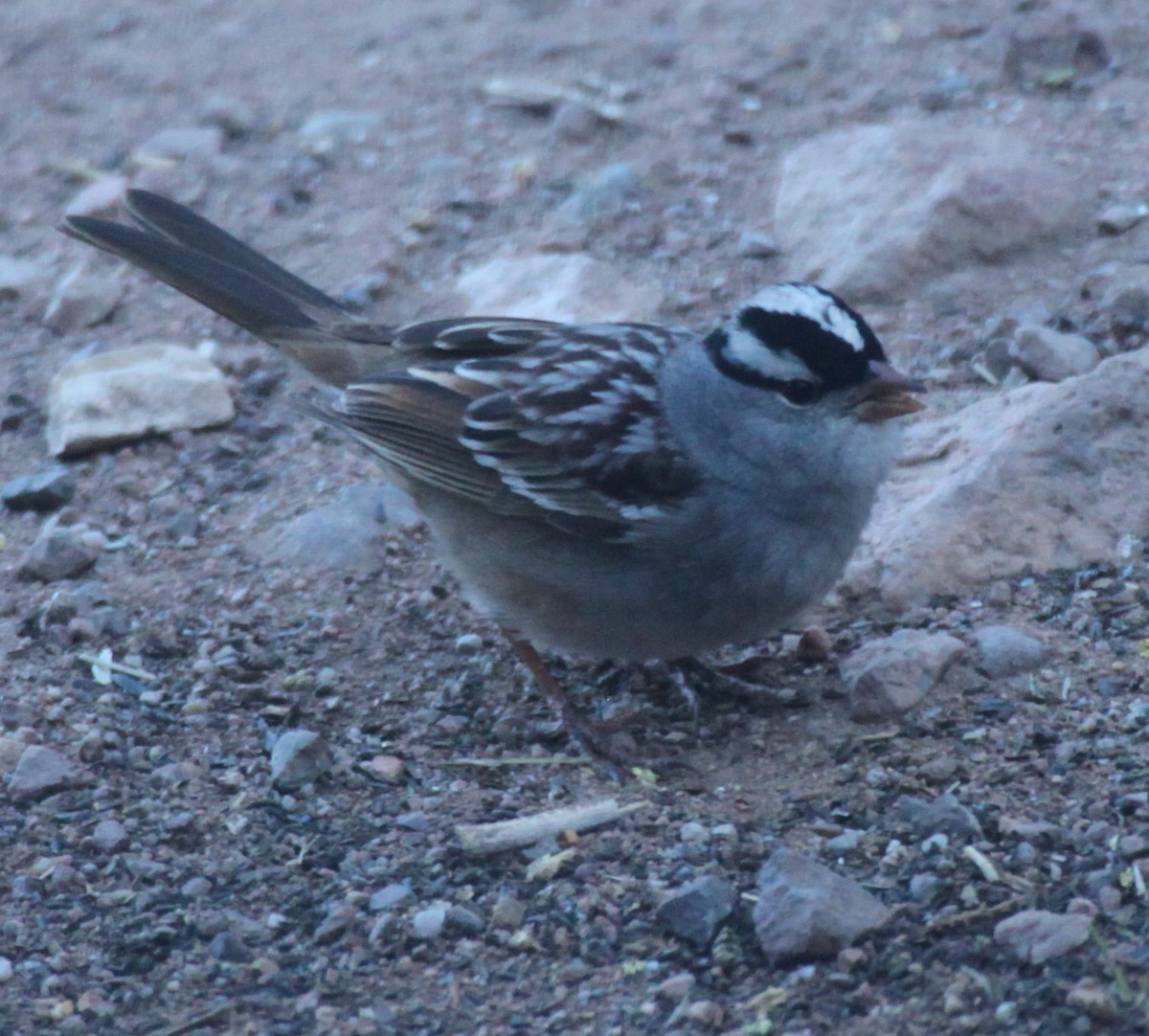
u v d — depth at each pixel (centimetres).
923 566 1023
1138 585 998
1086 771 874
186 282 1081
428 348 1025
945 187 1289
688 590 916
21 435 1261
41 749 945
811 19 1683
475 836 873
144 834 899
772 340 888
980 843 832
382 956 812
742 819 880
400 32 1791
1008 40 1524
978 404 1116
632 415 916
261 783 935
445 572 1104
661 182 1446
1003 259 1277
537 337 998
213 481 1202
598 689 1017
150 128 1631
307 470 1205
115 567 1124
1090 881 793
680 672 999
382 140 1567
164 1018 782
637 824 880
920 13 1659
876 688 945
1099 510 1034
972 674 957
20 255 1461
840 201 1329
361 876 862
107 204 1467
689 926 800
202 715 989
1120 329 1178
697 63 1631
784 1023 742
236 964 812
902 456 1101
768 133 1493
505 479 934
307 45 1781
